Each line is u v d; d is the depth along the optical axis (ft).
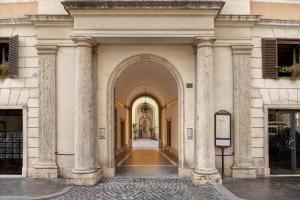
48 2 38.50
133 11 34.71
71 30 37.99
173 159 55.11
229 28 38.24
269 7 39.93
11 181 36.06
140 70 54.65
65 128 37.93
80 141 34.94
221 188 32.42
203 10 34.68
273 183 34.71
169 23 35.04
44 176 37.27
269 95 38.70
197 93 35.76
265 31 39.04
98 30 34.99
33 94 38.50
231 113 38.14
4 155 39.34
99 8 34.40
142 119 154.10
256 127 38.52
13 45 38.55
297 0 40.32
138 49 38.83
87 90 35.29
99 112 38.60
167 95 68.59
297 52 40.09
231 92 38.27
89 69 35.50
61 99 38.06
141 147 86.99
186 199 28.63
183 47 38.99
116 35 34.99
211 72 35.32
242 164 37.68
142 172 41.34
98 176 36.22
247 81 38.14
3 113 39.32
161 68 50.93
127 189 32.48
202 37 34.91
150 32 34.96
